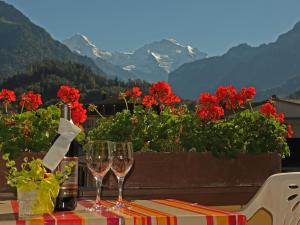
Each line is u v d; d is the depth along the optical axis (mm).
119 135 2631
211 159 2588
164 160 2502
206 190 2562
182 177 2527
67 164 1682
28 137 2381
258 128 2799
